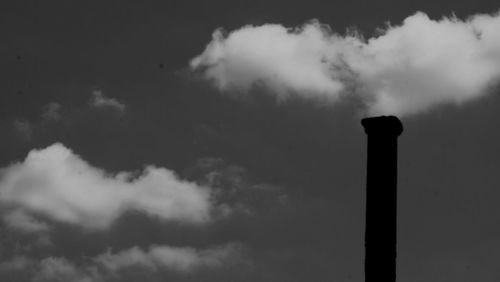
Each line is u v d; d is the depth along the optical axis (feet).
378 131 58.03
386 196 56.95
